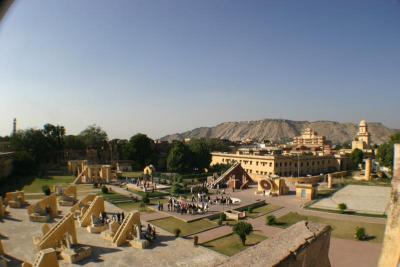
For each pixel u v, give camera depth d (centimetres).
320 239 1975
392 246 1331
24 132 10206
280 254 1612
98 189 6894
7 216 4469
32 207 4372
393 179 1384
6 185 7188
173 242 3544
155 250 3284
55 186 6272
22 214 4606
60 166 11138
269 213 5109
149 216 4669
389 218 1369
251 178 8544
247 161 10256
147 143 10944
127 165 10575
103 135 13288
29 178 8344
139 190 6769
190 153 9881
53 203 4572
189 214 4769
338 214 4966
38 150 10138
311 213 5072
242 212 4894
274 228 4238
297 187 6462
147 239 3472
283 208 5491
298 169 9562
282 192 6800
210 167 10544
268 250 1666
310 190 6294
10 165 8319
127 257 3086
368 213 4972
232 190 7306
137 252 3219
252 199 6197
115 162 10544
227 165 10144
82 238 3609
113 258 3056
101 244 3425
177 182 7831
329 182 7712
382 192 7088
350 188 7681
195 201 5816
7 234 3675
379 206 5572
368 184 8300
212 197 6356
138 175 9281
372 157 13400
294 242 1772
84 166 8344
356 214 4934
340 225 4328
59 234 3144
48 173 9450
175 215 4694
